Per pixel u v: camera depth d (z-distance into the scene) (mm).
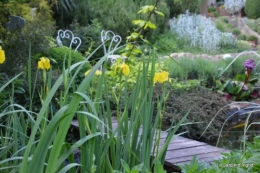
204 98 6078
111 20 11031
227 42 12695
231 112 5973
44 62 1869
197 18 14047
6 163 1724
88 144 1667
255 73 8273
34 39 4898
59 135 1182
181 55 10016
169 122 5227
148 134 1818
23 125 1834
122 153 1858
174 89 6207
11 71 4465
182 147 3754
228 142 5117
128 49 3525
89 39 9492
